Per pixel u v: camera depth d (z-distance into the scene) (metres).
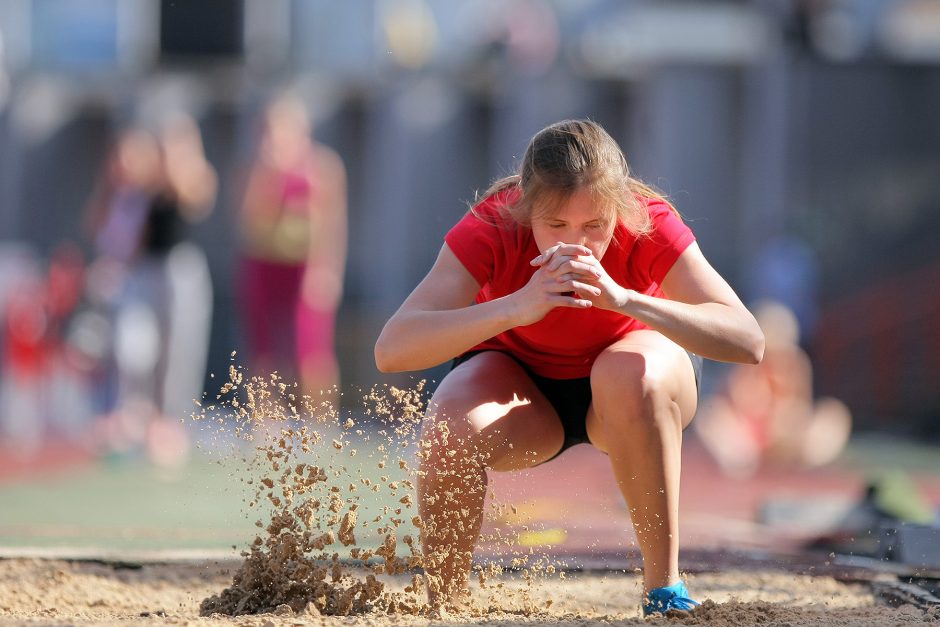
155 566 14.14
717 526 18.88
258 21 64.06
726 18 59.53
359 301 63.88
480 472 10.50
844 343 49.91
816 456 33.50
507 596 12.32
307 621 9.88
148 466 29.56
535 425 11.06
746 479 31.44
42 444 37.50
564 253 10.05
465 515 10.53
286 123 33.44
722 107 58.84
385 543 10.93
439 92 63.66
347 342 56.19
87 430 39.59
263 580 10.95
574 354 11.40
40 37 63.66
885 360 49.47
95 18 63.53
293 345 33.66
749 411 33.66
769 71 54.62
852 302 50.22
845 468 34.34
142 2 63.59
